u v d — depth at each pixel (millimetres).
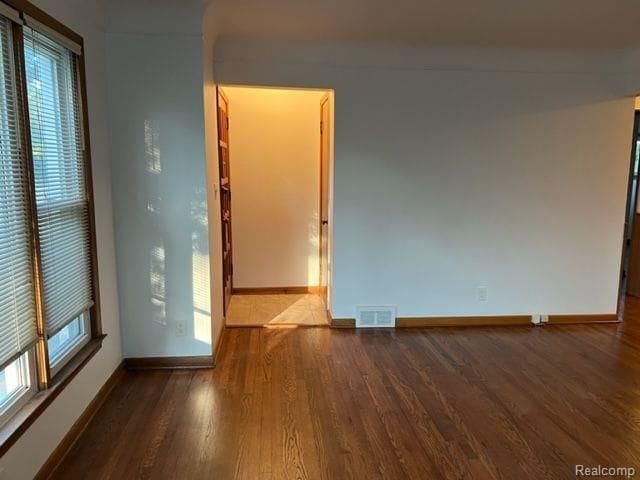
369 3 2840
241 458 2211
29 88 1989
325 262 4574
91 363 2584
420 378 3100
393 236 4004
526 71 3891
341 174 3881
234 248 5055
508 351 3592
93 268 2656
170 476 2078
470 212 4039
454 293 4137
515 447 2324
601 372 3221
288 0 2801
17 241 1873
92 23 2691
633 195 5238
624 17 3070
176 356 3227
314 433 2428
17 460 1797
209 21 3094
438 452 2275
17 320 1858
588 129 4035
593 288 4266
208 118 3211
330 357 3441
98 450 2258
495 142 3963
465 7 2898
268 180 4988
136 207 3064
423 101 3842
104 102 2896
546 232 4141
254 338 3824
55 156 2238
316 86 3732
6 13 1749
